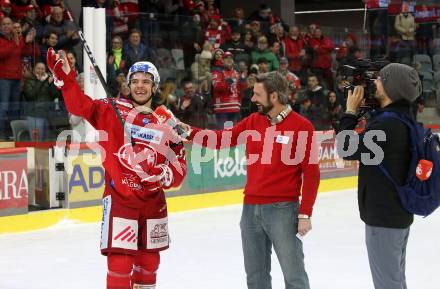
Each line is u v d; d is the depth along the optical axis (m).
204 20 11.62
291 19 20.45
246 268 4.79
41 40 10.12
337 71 13.39
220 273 6.86
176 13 15.22
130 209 4.62
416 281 6.55
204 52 11.45
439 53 14.49
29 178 9.66
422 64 14.54
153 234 4.71
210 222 9.77
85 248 8.07
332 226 9.38
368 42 14.17
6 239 8.59
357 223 9.61
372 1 14.39
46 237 8.71
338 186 13.08
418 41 14.58
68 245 8.24
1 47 9.88
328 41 13.29
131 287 4.86
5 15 10.13
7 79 9.95
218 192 11.42
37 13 10.31
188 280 6.59
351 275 6.75
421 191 4.11
